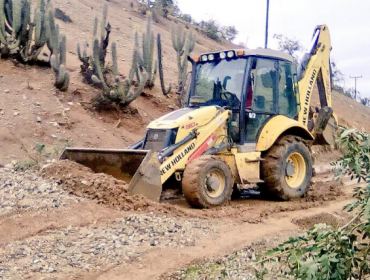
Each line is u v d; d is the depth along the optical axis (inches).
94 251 223.6
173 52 992.9
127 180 325.4
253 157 357.7
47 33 564.1
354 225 117.5
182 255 220.8
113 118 549.0
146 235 247.6
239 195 395.9
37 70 580.1
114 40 865.5
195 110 352.8
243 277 188.9
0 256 214.4
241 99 357.4
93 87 585.9
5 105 490.3
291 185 375.6
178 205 329.1
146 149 340.8
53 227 252.2
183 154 329.7
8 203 285.7
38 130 466.6
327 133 431.8
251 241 245.8
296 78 402.0
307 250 113.5
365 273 115.6
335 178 129.0
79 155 352.2
